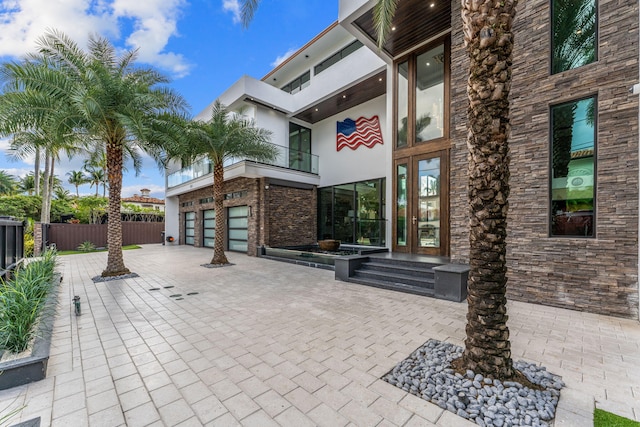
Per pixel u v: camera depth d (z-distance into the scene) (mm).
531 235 5176
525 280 5223
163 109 8133
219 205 10078
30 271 5043
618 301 4363
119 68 7664
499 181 2551
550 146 5074
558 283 4887
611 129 4480
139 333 3844
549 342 3455
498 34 2490
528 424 2045
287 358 3105
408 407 2275
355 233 12648
